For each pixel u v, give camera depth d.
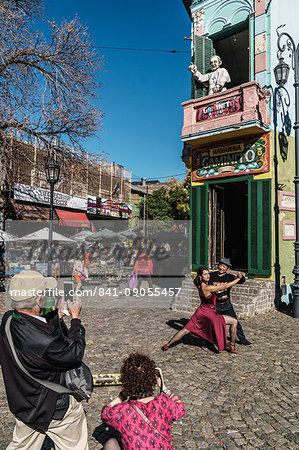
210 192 11.10
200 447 3.07
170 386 4.40
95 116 14.07
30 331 2.02
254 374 4.80
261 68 9.97
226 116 9.74
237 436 3.25
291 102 10.79
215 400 4.01
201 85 11.66
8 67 12.27
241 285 9.32
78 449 2.22
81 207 23.27
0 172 13.86
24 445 2.17
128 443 1.97
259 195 9.66
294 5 11.10
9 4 12.38
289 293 10.02
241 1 10.70
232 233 13.00
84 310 8.87
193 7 12.02
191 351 5.80
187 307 8.87
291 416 3.63
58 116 13.24
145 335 6.71
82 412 2.29
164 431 2.04
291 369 4.98
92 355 5.51
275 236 9.59
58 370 2.04
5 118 12.20
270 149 9.59
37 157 16.89
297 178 8.68
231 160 10.30
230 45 12.48
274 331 7.08
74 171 15.59
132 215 32.44
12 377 2.05
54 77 13.23
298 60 8.91
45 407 2.04
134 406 2.05
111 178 28.81
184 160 11.91
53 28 12.70
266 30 9.99
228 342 5.81
